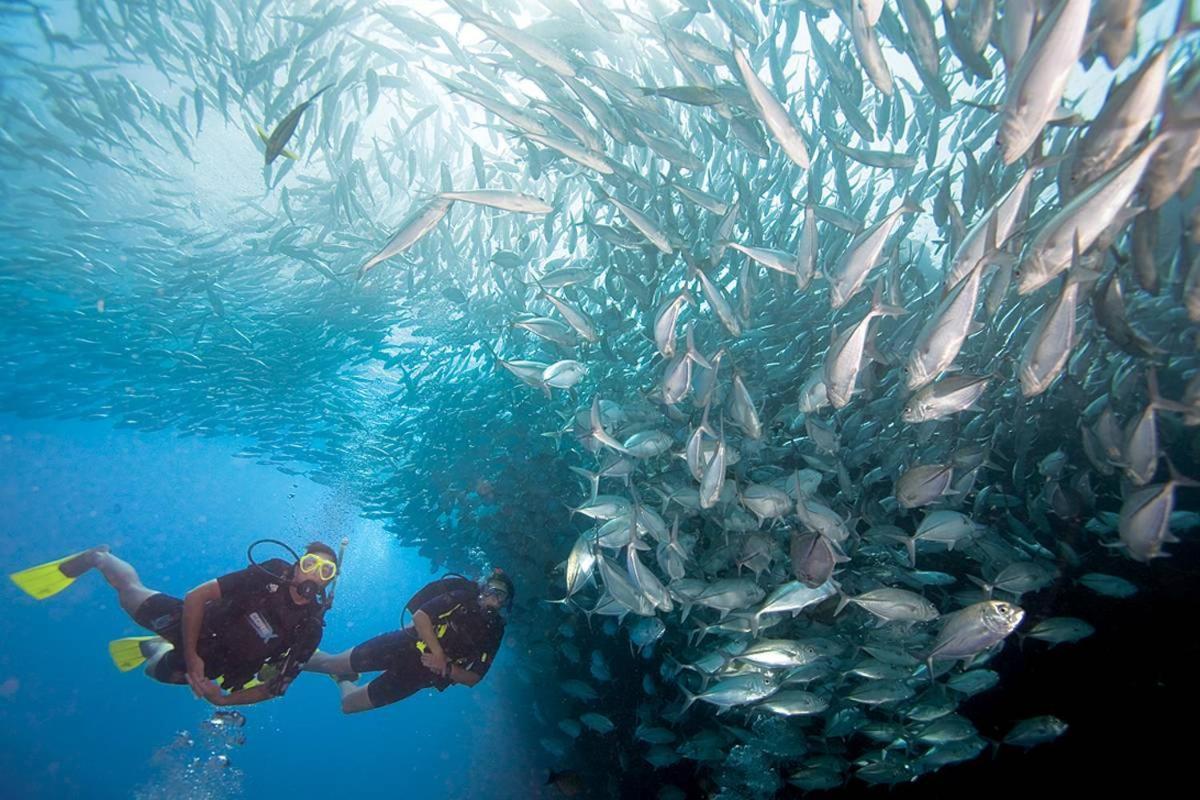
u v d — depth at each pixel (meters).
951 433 5.92
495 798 10.95
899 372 5.62
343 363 12.85
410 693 6.35
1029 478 7.10
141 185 11.66
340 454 14.95
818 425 4.99
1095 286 3.10
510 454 9.98
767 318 7.11
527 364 5.75
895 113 5.97
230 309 12.62
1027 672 6.26
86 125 9.02
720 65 4.61
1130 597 6.11
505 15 6.22
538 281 5.69
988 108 2.20
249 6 8.66
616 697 9.16
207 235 11.04
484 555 11.92
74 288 12.45
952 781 6.18
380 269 10.48
